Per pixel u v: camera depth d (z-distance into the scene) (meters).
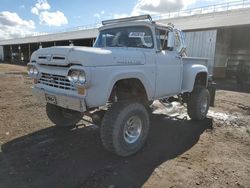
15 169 3.54
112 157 3.99
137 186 3.18
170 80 5.03
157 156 4.08
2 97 8.76
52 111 5.07
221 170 3.64
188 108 6.12
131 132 4.12
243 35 20.30
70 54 3.54
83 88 3.43
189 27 19.23
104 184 3.20
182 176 3.45
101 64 3.53
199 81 6.56
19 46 54.31
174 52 5.22
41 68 4.17
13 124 5.54
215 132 5.41
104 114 4.15
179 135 5.15
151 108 7.02
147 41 4.72
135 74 4.04
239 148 4.52
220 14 20.72
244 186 3.24
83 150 4.24
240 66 19.59
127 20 4.99
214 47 17.45
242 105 8.69
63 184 3.18
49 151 4.17
